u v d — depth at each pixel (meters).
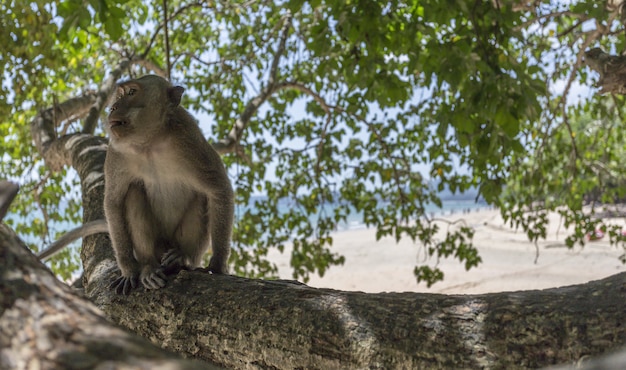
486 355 2.55
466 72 6.99
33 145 11.23
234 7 11.31
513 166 11.58
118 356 1.58
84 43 7.91
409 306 2.87
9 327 1.70
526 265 26.86
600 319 2.43
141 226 5.25
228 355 3.25
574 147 11.13
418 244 36.91
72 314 1.77
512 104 6.25
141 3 12.46
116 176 5.06
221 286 3.60
